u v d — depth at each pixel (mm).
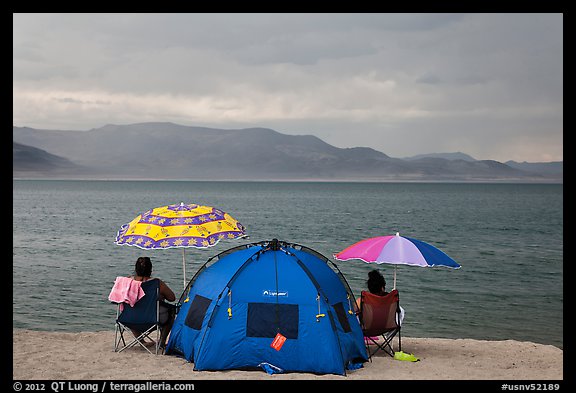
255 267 9305
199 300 9500
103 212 72500
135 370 8797
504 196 181250
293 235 44312
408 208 94812
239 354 8922
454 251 35719
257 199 132375
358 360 9477
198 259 29219
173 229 9820
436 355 10859
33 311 17531
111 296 9703
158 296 9836
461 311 18500
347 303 9688
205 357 8859
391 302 9930
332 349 8852
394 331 10461
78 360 9406
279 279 9203
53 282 22438
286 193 192875
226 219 10438
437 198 155000
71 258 29469
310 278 9219
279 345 8898
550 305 19469
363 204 109750
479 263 29953
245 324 8984
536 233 48875
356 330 9602
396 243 10039
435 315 17922
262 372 8797
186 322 9578
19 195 142875
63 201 108188
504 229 52844
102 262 28125
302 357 8891
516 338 15430
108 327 15750
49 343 10922
